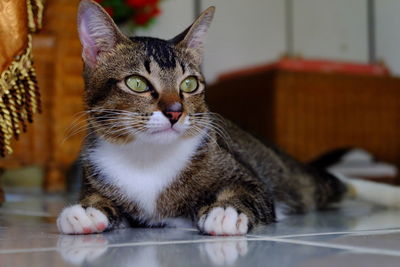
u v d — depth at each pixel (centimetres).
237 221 52
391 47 143
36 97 62
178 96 58
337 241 48
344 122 113
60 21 96
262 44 147
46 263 42
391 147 119
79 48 97
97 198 59
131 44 60
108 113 58
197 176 58
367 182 78
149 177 58
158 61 59
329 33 150
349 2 150
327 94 111
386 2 144
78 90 98
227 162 59
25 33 59
